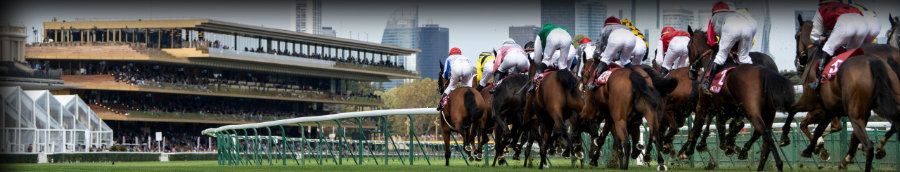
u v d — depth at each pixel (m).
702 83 16.61
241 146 34.59
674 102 17.58
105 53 81.06
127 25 83.69
